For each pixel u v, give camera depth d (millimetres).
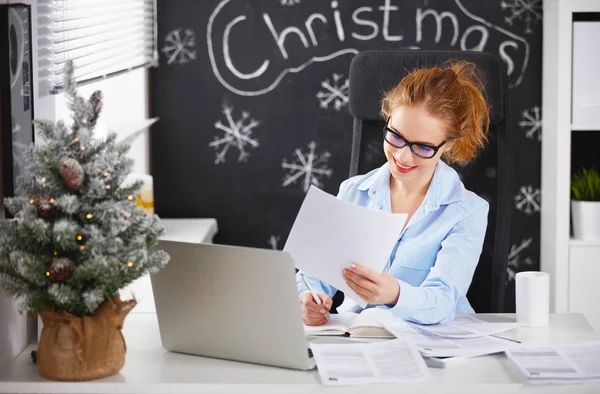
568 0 3322
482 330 1892
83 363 1592
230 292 1677
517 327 1940
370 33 3590
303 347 1646
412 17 3582
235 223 3689
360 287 1854
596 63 3365
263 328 1669
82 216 1524
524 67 3617
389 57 2504
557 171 3426
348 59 3602
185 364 1706
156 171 3660
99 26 3010
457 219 2148
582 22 3352
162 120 3633
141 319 2012
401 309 1876
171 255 1712
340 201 1822
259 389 1581
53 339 1592
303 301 1958
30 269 1491
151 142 3643
